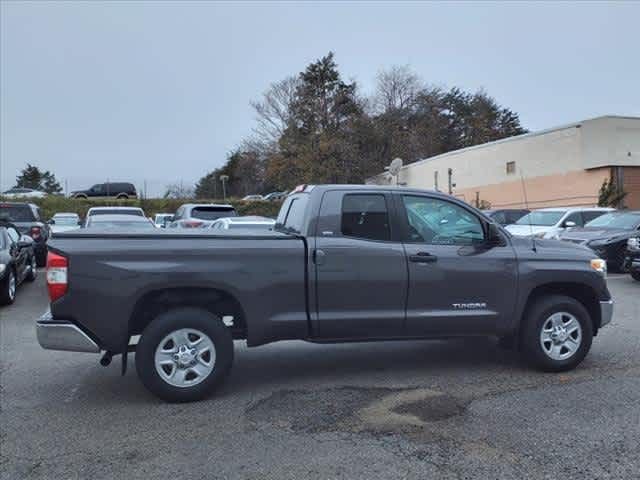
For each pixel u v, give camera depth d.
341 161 46.16
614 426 4.38
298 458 3.90
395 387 5.41
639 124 26.89
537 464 3.77
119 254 4.89
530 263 5.77
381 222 5.52
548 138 30.16
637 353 6.62
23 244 12.14
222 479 3.63
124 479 3.65
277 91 51.69
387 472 3.69
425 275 5.48
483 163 35.31
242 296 5.09
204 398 5.11
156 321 4.98
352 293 5.33
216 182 60.62
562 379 5.62
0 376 5.94
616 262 14.05
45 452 4.06
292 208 6.08
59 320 4.85
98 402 5.10
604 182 25.59
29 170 64.12
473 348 6.91
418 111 62.75
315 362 6.34
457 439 4.17
